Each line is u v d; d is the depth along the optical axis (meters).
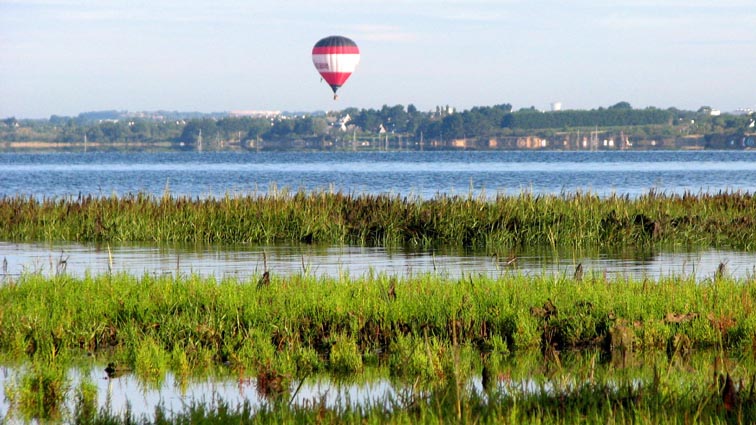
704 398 30.20
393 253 80.25
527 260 74.38
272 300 45.91
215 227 91.44
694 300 45.78
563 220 87.75
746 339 40.16
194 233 91.50
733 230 87.44
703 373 34.91
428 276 52.06
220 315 43.50
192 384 36.66
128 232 92.31
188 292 47.47
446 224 88.94
